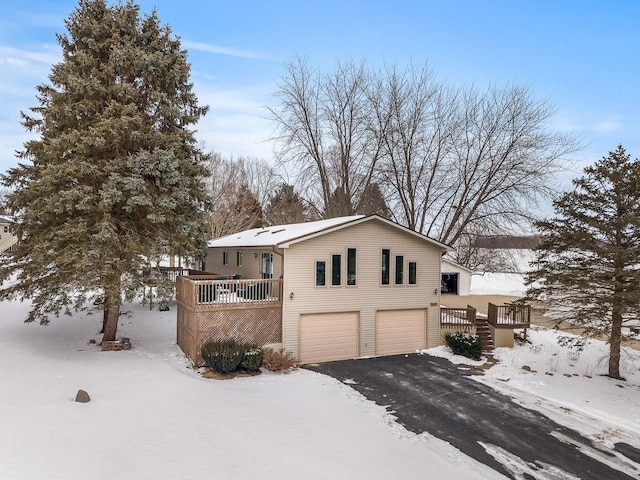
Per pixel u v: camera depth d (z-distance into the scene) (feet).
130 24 51.37
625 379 50.49
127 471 21.54
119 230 50.90
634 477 27.89
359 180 104.73
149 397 34.47
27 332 58.39
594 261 48.88
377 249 59.06
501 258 104.12
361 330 58.18
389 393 42.93
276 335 53.62
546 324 79.05
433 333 62.85
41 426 25.43
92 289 49.01
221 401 35.27
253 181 162.81
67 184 47.16
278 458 25.40
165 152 49.29
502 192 87.15
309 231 58.29
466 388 45.19
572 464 29.48
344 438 30.12
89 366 43.70
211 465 23.35
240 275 75.20
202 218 57.26
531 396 43.32
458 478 26.09
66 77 47.42
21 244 51.90
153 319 69.67
